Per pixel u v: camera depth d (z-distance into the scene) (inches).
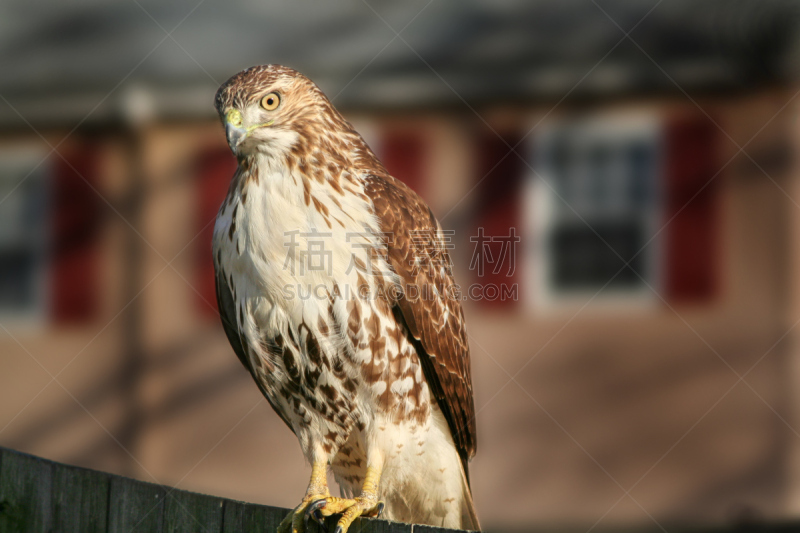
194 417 579.2
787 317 522.9
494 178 550.6
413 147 554.6
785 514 520.1
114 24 659.4
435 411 252.1
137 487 180.4
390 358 226.8
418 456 240.2
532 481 538.9
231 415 577.3
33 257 628.7
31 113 608.7
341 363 222.7
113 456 604.7
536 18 593.0
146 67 605.6
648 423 534.0
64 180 617.3
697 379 530.9
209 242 585.0
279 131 219.6
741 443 526.3
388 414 230.5
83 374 611.8
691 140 534.6
